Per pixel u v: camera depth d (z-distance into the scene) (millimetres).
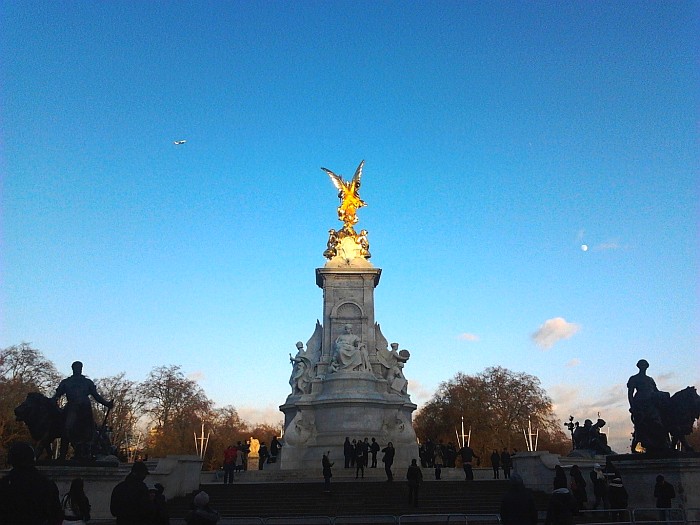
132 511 10188
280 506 28688
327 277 53781
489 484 32531
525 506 11359
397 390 49875
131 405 90312
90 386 23938
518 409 94500
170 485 29953
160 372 94375
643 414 23109
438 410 98812
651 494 22297
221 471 42750
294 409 49312
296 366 51062
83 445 23516
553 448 99500
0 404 64500
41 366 74812
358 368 49188
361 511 27812
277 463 47562
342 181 58750
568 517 12938
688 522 19422
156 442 88062
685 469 21516
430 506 28484
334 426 46844
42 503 8047
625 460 23094
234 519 22172
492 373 98125
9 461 8320
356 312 52719
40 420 22672
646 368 24031
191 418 91750
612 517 22359
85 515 12477
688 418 22594
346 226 56656
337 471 39219
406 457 47000
